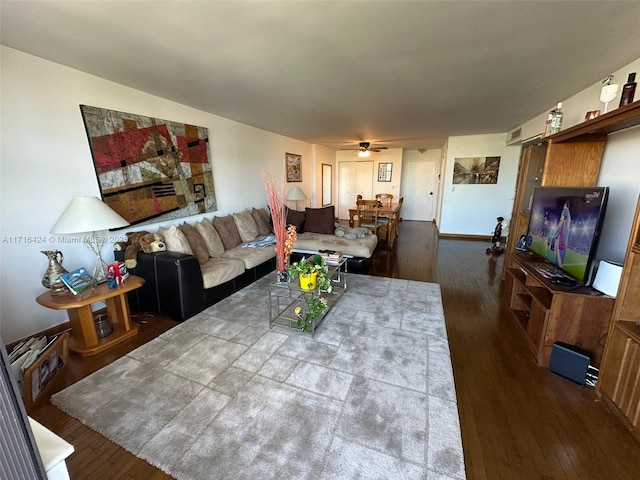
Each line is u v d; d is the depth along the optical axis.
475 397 1.72
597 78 2.62
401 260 4.62
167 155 3.38
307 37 1.88
